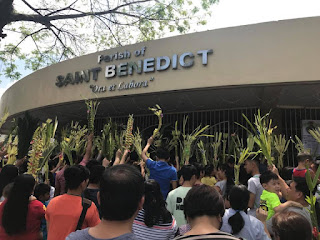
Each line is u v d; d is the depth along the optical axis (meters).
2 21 8.09
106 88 7.02
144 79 6.54
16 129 4.75
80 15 9.52
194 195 1.34
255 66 5.54
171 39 6.36
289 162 7.38
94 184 2.55
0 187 2.64
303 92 6.34
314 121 7.06
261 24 5.64
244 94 6.71
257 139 3.38
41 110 8.95
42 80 8.50
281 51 5.42
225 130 8.41
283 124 7.63
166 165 3.25
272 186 2.59
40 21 9.06
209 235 1.16
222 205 1.33
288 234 1.33
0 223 2.06
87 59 7.50
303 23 5.39
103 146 5.32
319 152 6.87
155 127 9.05
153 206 1.84
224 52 5.82
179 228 1.98
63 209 1.94
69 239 1.11
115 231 1.08
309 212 2.04
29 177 2.17
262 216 2.09
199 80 5.93
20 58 10.73
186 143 5.19
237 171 3.71
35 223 2.13
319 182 2.98
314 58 5.23
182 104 7.96
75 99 7.53
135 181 1.14
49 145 3.64
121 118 9.74
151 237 1.79
